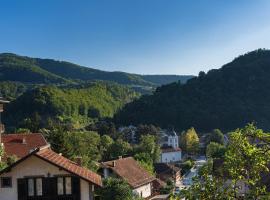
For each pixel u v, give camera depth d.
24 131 125.62
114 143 129.75
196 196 15.33
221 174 15.86
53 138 71.94
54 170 38.50
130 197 52.44
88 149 105.75
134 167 72.25
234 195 15.34
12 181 38.50
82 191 38.50
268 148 15.59
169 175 103.69
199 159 165.88
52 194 38.38
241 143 15.76
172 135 191.75
